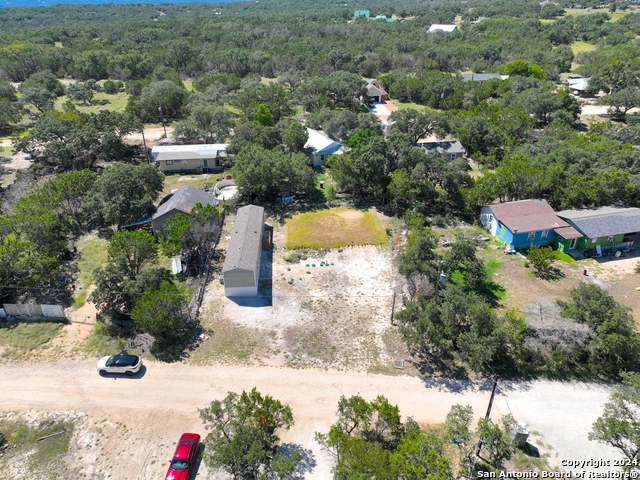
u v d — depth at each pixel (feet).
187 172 208.13
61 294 124.88
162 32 507.30
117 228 156.66
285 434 85.05
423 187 167.63
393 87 326.24
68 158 197.06
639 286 128.16
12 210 160.76
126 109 270.67
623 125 242.58
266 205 175.52
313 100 289.12
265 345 107.65
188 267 134.00
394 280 131.44
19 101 280.31
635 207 157.38
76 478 77.77
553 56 388.57
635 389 82.79
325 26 536.01
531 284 129.59
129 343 107.04
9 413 89.61
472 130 216.54
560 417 89.15
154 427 86.84
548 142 202.18
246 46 450.71
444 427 84.12
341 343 108.47
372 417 87.30
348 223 161.48
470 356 97.96
